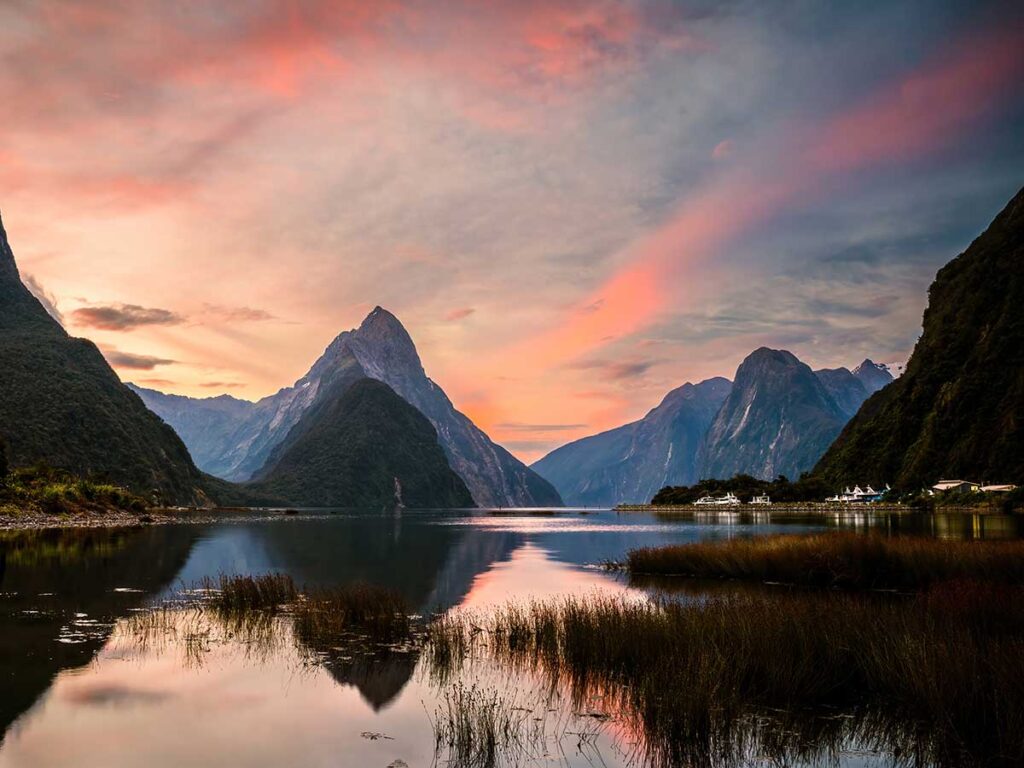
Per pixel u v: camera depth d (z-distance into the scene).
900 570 28.02
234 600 25.31
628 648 16.31
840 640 15.25
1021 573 25.72
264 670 16.75
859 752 11.73
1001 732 11.33
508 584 34.25
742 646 14.91
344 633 20.73
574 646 16.86
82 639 19.77
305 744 12.23
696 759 11.67
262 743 12.27
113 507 104.88
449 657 17.80
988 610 17.84
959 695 12.27
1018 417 125.00
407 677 16.22
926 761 11.40
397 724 13.19
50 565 38.47
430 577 37.59
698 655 14.73
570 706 14.12
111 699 14.53
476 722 12.96
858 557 29.02
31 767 11.23
